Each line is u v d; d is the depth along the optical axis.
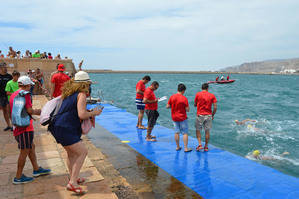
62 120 2.79
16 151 4.67
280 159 5.52
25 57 16.62
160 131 7.58
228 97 20.56
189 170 4.42
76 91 2.88
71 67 17.81
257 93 25.30
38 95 14.43
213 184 3.85
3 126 6.82
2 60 15.66
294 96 22.36
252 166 4.67
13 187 3.14
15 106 3.08
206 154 5.39
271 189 3.70
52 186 3.20
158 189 3.63
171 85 40.69
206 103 5.57
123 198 3.22
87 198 2.89
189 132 8.02
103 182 3.41
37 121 7.64
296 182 3.96
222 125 9.05
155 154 5.32
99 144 5.95
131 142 6.24
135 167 4.52
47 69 17.08
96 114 3.04
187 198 3.38
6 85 6.04
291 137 7.41
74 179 2.98
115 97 19.69
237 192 3.60
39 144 5.18
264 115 11.39
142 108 7.75
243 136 7.48
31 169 3.78
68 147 2.89
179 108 5.50
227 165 4.71
